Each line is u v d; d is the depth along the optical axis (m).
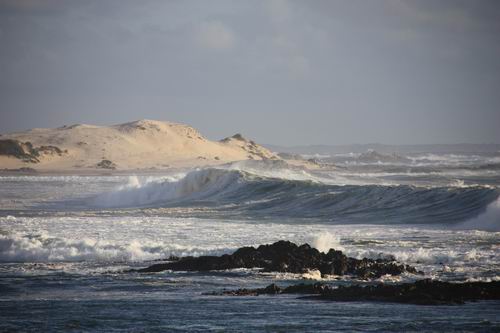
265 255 110.56
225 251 124.25
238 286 94.44
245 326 67.38
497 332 62.38
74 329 67.75
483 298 81.06
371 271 102.25
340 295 84.06
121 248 127.69
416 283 87.38
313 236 137.38
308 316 71.81
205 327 67.31
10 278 103.81
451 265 107.62
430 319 68.75
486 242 132.00
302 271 103.75
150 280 100.00
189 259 111.44
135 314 74.94
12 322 71.62
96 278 102.62
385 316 70.94
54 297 88.44
